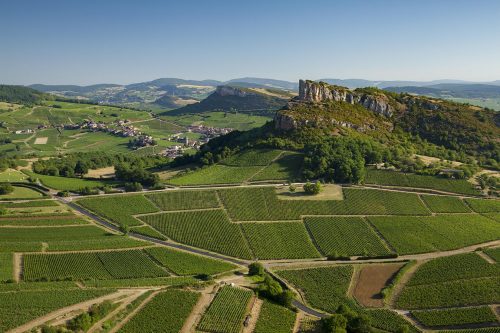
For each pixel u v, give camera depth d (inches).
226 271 7357.3
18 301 5585.6
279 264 7751.0
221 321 5413.4
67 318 5241.1
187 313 5556.1
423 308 6284.5
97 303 5610.2
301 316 5954.7
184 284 6412.4
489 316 5964.6
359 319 5531.5
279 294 6220.5
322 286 6840.6
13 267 7170.3
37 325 5088.6
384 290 6614.2
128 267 7436.0
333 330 5305.1
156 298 5861.2
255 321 5556.1
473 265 7391.7
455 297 6471.5
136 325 5260.8
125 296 5900.6
